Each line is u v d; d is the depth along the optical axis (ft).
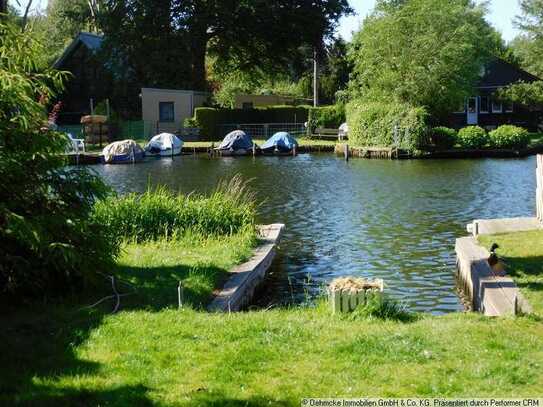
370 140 131.44
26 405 16.66
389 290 37.52
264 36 172.45
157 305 26.99
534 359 19.75
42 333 22.82
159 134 148.15
